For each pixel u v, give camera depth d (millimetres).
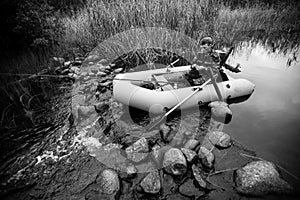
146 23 5012
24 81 3902
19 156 2533
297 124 2865
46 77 4148
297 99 3393
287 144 2557
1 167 2396
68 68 4551
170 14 5230
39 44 4688
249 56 5070
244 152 2465
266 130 2779
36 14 4457
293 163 2314
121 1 5410
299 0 7680
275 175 2064
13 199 2062
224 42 5480
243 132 2760
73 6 7117
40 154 2559
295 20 6672
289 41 5781
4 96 3572
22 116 3209
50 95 3719
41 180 2240
